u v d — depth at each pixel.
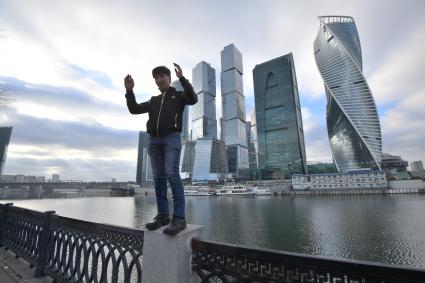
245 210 75.94
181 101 3.22
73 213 73.31
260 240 37.81
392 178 147.62
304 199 119.19
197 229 2.82
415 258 28.00
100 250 3.49
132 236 3.08
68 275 4.05
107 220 59.53
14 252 5.70
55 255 4.39
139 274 2.85
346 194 142.00
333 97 171.00
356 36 172.38
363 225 45.84
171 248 2.46
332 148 181.12
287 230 44.22
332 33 172.62
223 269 2.35
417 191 128.00
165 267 2.46
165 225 2.88
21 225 5.78
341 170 170.50
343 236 38.41
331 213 63.56
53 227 4.67
